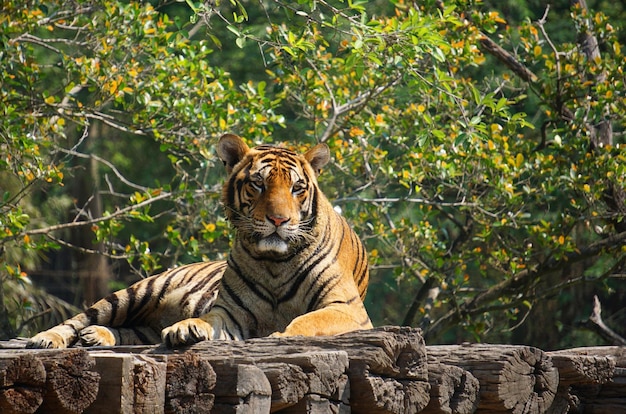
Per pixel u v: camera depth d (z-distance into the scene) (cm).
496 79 1477
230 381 478
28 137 1176
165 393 466
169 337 600
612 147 1326
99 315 821
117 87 1242
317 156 857
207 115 1301
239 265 795
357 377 542
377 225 1474
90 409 437
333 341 566
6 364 401
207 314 772
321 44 1427
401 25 1012
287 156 813
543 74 1438
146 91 1293
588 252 1395
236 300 791
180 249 1530
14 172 1212
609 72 1372
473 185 1391
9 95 1249
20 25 1238
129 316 841
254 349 567
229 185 811
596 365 729
